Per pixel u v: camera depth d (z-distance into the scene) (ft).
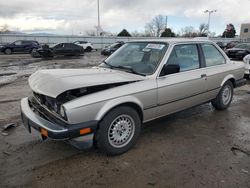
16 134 12.23
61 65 45.16
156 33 223.30
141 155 10.34
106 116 9.48
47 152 10.47
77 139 8.86
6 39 102.27
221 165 9.62
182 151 10.72
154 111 11.21
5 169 9.18
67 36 116.26
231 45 88.17
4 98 19.15
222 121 14.43
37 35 108.99
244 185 8.39
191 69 12.91
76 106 8.57
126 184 8.41
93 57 66.64
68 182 8.48
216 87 14.74
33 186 8.24
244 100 19.25
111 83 9.50
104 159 9.98
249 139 12.06
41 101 10.02
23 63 48.49
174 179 8.70
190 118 14.84
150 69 11.24
